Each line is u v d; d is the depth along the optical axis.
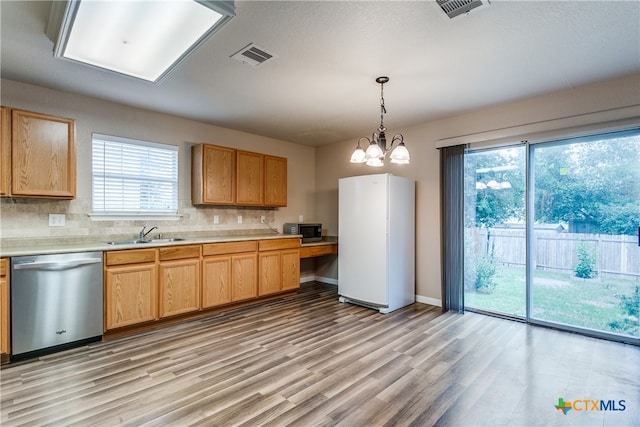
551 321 3.30
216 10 1.62
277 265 4.34
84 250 2.77
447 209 3.95
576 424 1.79
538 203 3.41
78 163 3.27
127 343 2.86
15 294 2.47
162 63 2.22
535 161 3.43
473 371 2.37
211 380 2.24
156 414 1.85
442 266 3.98
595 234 3.11
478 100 3.38
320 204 5.65
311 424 1.77
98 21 1.75
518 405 1.96
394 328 3.28
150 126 3.78
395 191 3.93
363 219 4.04
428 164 4.18
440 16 1.96
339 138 5.11
